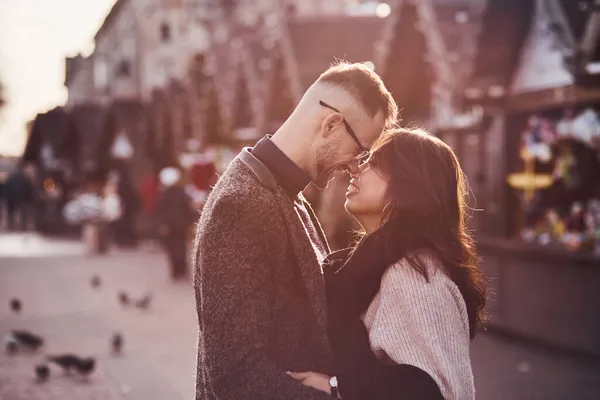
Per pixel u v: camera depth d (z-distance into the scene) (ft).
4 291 45.70
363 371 8.07
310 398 7.45
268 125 57.16
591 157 30.14
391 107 8.61
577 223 30.19
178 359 27.68
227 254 7.70
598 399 22.20
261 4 75.61
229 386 7.43
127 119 90.94
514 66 32.89
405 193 8.32
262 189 7.97
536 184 32.19
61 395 22.91
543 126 31.65
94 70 150.00
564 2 29.89
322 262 8.93
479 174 34.76
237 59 62.90
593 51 28.60
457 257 8.23
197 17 112.47
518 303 31.58
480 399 22.47
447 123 37.22
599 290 27.40
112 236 79.00
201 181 62.85
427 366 7.79
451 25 37.11
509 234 33.22
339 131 8.35
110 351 29.19
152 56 144.15
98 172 93.35
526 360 27.61
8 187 104.88
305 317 8.09
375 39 55.31
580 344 28.30
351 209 8.89
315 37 54.80
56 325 34.68
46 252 73.31
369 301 8.36
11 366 27.04
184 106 79.82
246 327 7.52
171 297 43.27
